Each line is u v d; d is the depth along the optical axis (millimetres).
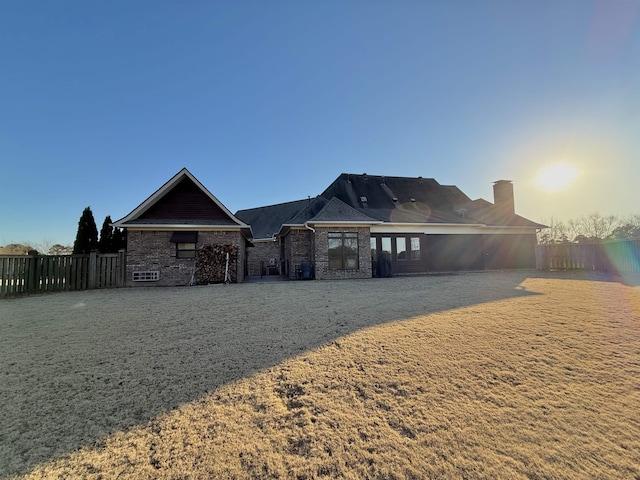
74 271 13172
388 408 2924
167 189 15875
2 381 3674
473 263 20719
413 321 5938
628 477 1992
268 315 6902
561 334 4938
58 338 5418
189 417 2844
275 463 2219
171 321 6539
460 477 2029
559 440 2385
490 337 4848
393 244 19266
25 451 2391
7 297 10930
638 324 5469
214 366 4035
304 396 3195
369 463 2199
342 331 5410
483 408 2869
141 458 2291
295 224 18750
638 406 2840
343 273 16844
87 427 2713
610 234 37969
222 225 15562
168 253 15109
